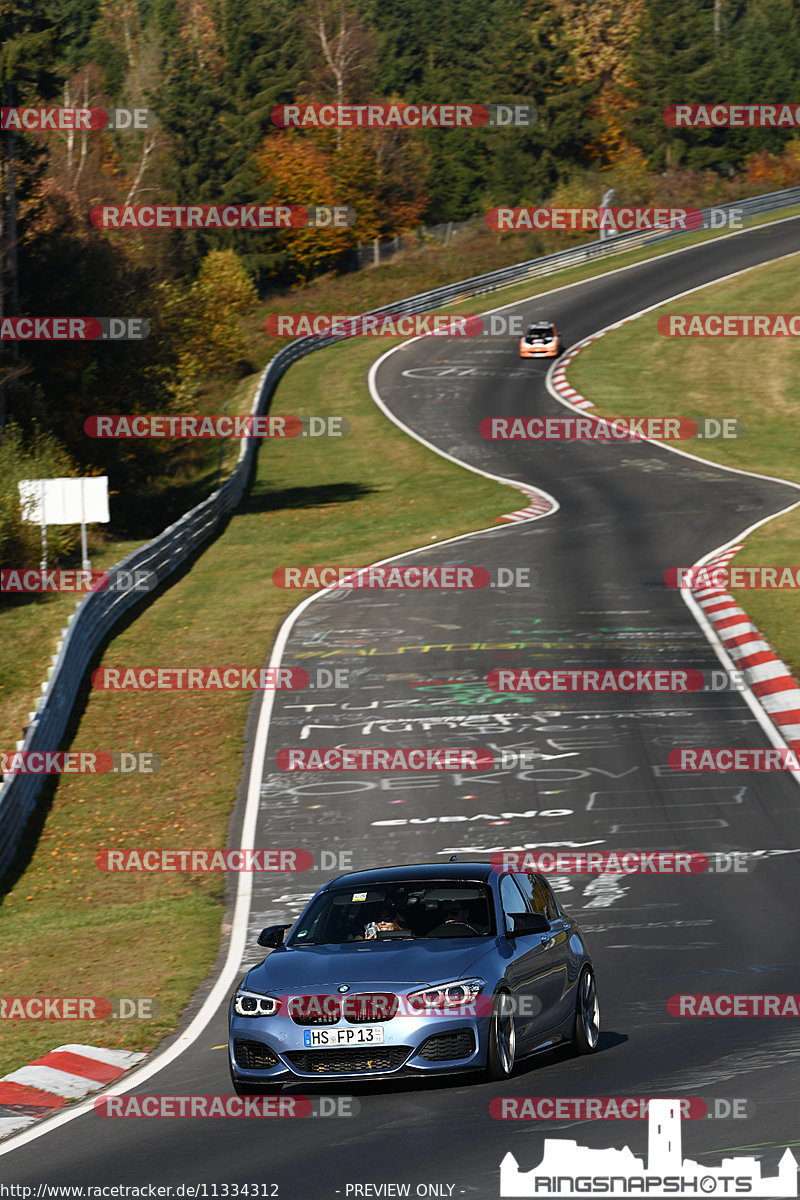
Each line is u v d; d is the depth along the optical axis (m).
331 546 147.50
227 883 67.56
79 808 80.75
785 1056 35.00
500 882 38.84
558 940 38.62
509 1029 34.88
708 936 51.91
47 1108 37.56
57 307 169.12
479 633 109.31
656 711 87.94
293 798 78.44
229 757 86.44
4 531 131.50
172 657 108.38
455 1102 32.84
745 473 173.88
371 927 37.56
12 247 156.00
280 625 115.88
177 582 134.38
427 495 171.12
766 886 58.44
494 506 162.25
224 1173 28.53
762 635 102.19
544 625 110.25
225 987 51.56
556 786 76.12
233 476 172.75
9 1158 32.09
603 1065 36.06
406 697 94.75
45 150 168.25
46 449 147.25
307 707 94.50
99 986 53.00
